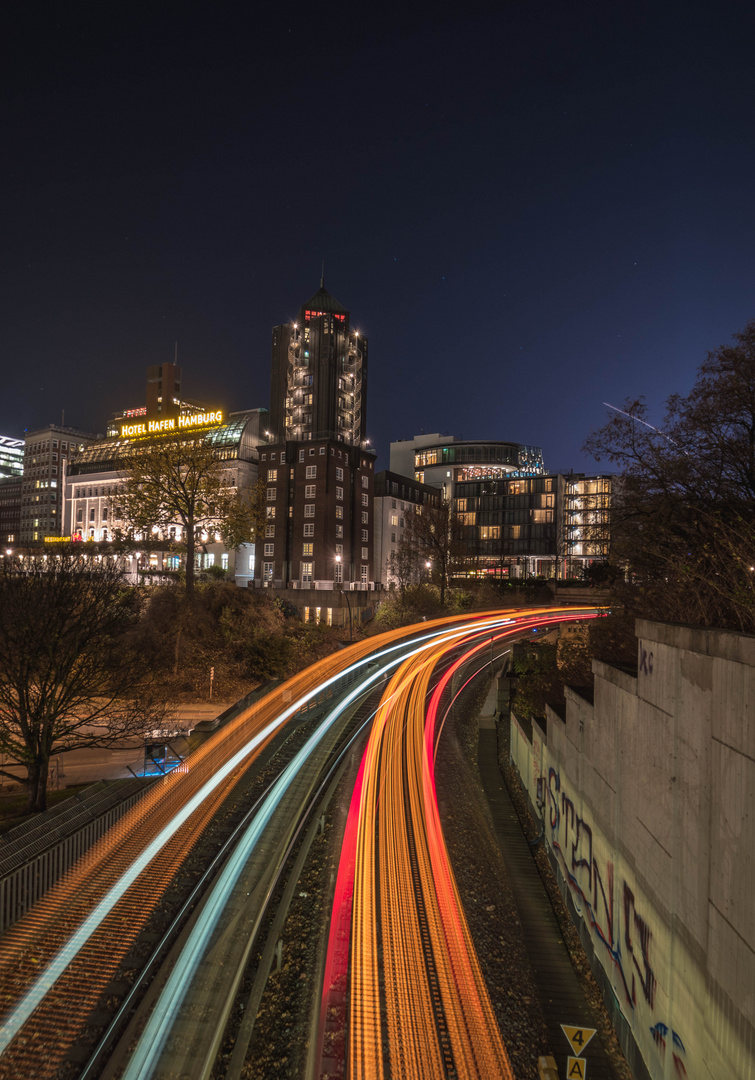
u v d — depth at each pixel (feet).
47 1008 27.12
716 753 15.49
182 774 59.21
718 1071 14.90
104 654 74.95
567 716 34.42
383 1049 23.43
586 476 311.06
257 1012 26.25
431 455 387.14
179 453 138.82
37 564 75.00
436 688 96.63
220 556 246.06
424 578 233.96
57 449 451.94
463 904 33.96
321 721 79.97
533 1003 25.96
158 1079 22.93
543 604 201.87
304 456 231.91
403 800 50.16
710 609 28.43
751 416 53.62
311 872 38.45
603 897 26.30
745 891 13.66
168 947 31.30
